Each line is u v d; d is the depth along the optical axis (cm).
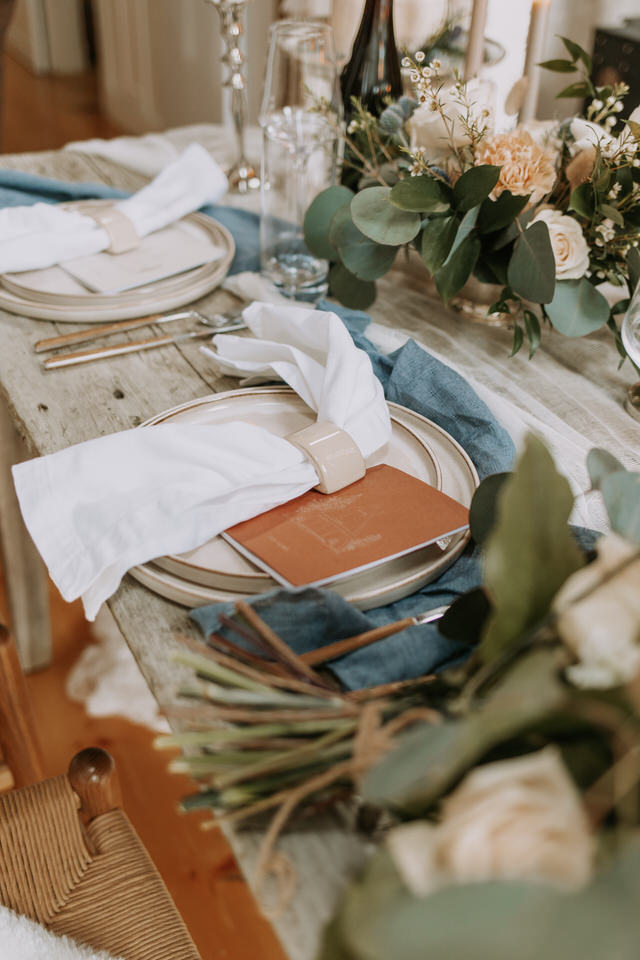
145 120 349
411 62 95
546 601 39
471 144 90
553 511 39
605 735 35
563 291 89
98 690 156
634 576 35
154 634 59
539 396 89
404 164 96
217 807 45
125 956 70
